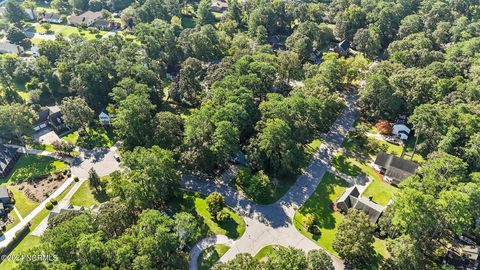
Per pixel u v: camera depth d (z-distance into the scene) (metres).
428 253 82.50
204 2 193.75
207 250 84.12
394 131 120.81
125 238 69.94
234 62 137.12
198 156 98.56
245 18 194.38
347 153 114.12
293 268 66.56
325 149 115.50
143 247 68.12
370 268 79.44
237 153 108.69
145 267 64.62
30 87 142.75
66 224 72.56
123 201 84.44
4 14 195.75
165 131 105.50
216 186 101.31
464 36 159.75
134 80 125.62
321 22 195.62
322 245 85.94
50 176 107.00
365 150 115.25
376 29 169.88
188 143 101.25
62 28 198.38
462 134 104.38
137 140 106.38
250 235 88.00
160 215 77.94
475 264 80.56
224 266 69.38
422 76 124.69
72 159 113.19
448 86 120.94
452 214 76.06
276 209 95.00
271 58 134.62
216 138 98.25
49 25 192.75
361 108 131.12
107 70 134.00
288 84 144.12
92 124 127.44
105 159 113.00
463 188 82.00
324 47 176.62
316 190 100.88
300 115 109.88
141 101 109.56
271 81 126.88
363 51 168.00
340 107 125.56
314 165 109.31
